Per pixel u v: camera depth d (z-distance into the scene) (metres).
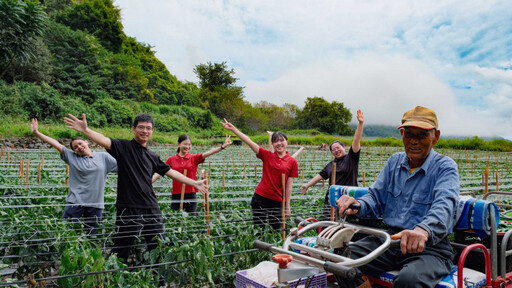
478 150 39.38
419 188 2.91
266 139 44.53
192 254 3.72
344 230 2.61
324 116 92.62
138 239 4.25
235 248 4.20
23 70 38.44
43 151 17.45
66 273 3.29
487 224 2.70
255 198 5.50
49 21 49.50
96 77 47.25
